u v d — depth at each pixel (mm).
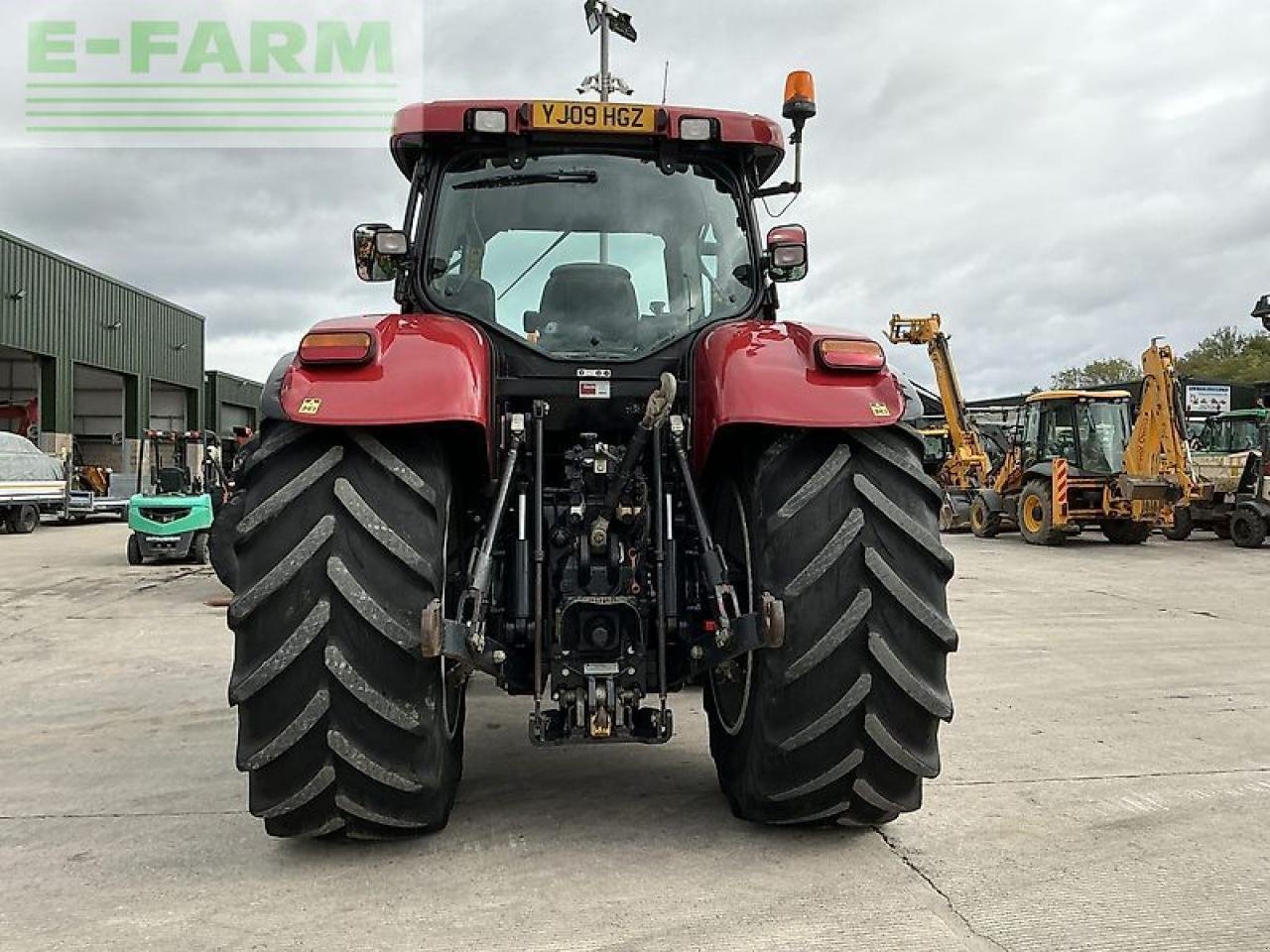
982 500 16688
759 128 3518
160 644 6836
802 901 2633
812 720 2781
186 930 2469
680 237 3557
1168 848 3053
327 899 2639
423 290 3459
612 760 3938
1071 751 4141
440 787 2883
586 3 7262
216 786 3648
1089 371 57250
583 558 3045
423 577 2674
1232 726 4566
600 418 3371
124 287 32125
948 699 2811
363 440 2738
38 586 10312
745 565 3049
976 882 2777
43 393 28047
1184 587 10016
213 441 13828
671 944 2396
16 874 2828
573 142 3547
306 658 2627
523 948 2371
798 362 2930
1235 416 17031
